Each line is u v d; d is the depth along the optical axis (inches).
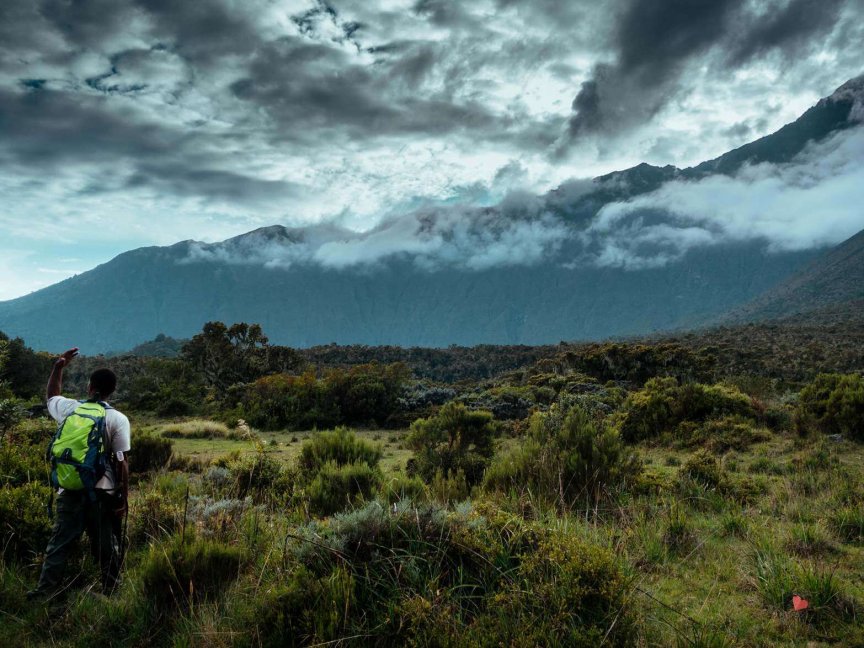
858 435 499.5
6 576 185.6
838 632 152.6
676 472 384.2
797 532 228.5
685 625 155.6
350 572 161.5
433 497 294.5
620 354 1647.4
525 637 132.4
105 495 179.9
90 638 154.3
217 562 184.2
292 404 1243.8
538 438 347.9
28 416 565.6
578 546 169.0
